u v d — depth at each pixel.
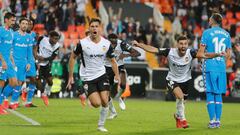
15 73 29.03
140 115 30.83
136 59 51.66
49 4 55.16
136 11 63.09
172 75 24.66
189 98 48.25
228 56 24.91
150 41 54.69
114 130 23.23
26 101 34.69
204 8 61.06
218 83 24.56
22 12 54.47
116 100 42.94
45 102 35.69
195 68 49.88
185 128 24.38
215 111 24.89
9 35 28.56
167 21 63.09
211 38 24.56
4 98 30.06
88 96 22.14
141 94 48.66
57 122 25.95
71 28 55.56
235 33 59.53
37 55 34.91
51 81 35.84
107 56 22.47
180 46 24.00
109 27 55.28
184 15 61.56
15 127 23.23
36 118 27.52
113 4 62.91
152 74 48.81
